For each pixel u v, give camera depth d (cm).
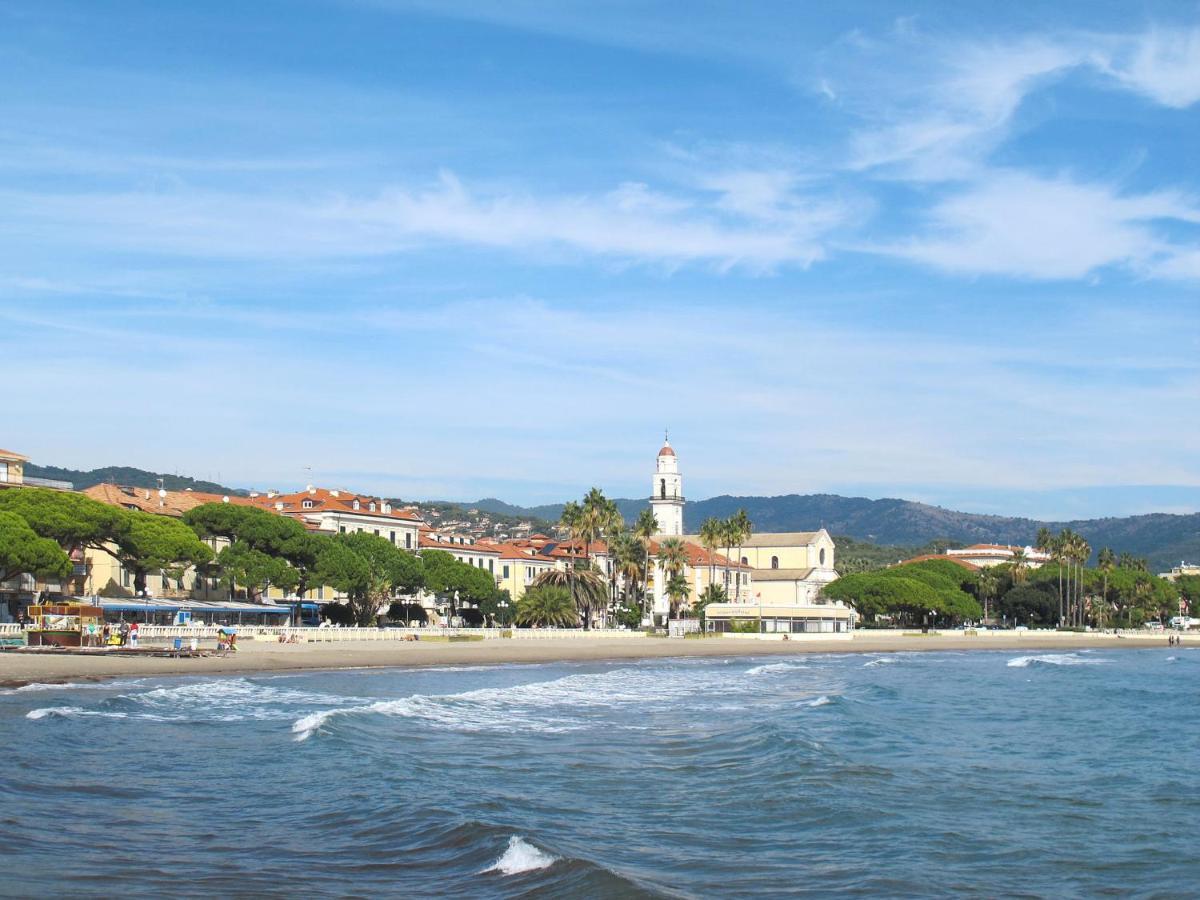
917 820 3384
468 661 10500
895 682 9275
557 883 2461
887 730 5650
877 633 17462
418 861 2666
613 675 9294
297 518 15238
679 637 15688
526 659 11194
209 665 8262
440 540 18012
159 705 5800
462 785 3700
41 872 2431
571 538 16288
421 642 11681
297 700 6253
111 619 10606
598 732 5250
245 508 12256
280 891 2386
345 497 16275
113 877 2430
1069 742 5316
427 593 14950
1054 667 11919
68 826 2902
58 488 13012
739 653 13575
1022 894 2606
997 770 4403
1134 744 5269
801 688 8188
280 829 2975
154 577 12356
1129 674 10756
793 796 3694
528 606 14138
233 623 11881
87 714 5244
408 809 3209
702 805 3525
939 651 15612
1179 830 3306
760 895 2523
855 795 3744
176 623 10856
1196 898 2598
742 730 5300
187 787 3525
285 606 12644
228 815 3133
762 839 3095
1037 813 3541
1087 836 3216
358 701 6319
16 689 6469
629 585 18338
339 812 3189
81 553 11519
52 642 8725
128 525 10844
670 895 2417
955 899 2550
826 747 4766
